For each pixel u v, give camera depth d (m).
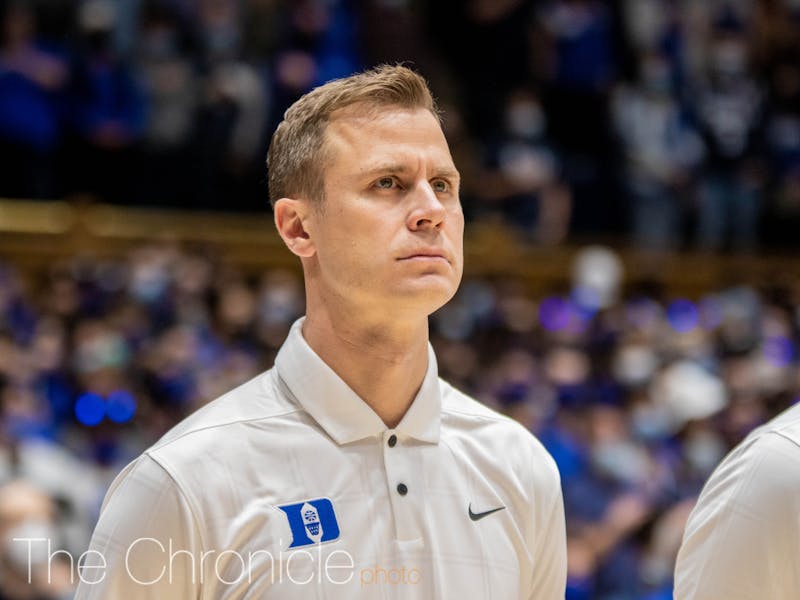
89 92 20.80
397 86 4.62
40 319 16.28
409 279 4.44
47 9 20.80
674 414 16.45
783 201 25.58
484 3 24.22
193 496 4.42
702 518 5.04
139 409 13.57
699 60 26.02
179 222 21.19
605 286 22.05
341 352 4.66
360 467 4.59
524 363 16.19
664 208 24.50
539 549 4.85
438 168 4.57
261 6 22.03
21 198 20.36
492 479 4.79
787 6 27.69
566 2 24.91
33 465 10.18
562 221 23.66
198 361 14.95
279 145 4.82
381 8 22.44
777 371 17.69
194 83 21.59
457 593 4.52
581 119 24.58
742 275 24.42
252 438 4.59
